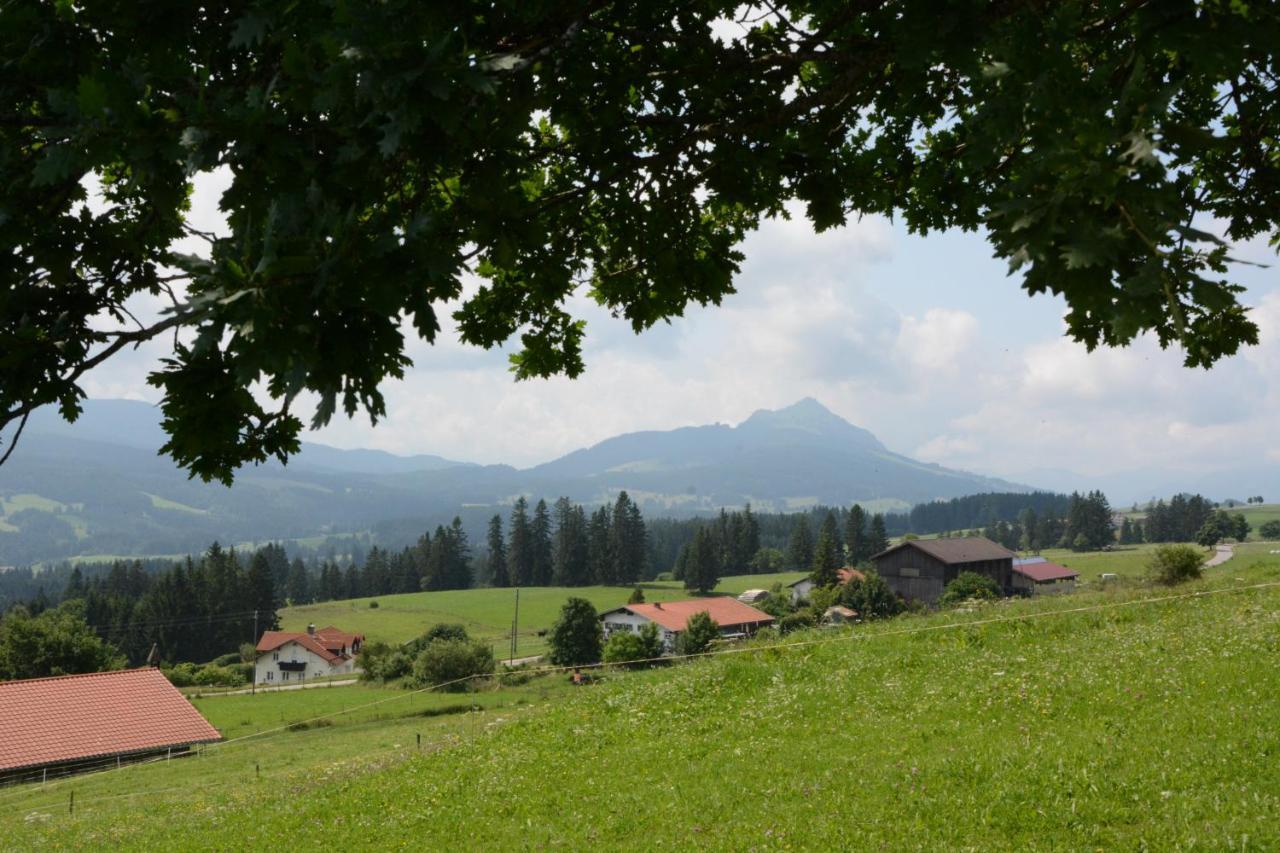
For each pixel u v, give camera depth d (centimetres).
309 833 1683
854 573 19325
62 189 432
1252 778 1114
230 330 308
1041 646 2200
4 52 416
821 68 604
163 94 362
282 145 351
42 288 441
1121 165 267
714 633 13188
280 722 8769
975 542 16350
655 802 1469
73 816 3403
